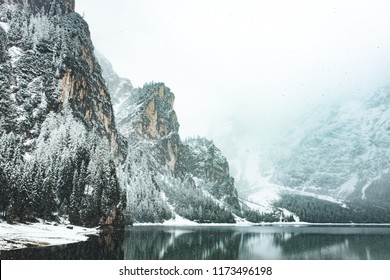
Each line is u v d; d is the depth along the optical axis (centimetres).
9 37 17512
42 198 11288
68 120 15925
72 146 13862
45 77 17188
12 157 11669
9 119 14438
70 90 18375
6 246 6738
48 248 6881
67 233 10112
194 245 9900
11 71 15988
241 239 13175
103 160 15175
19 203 10294
